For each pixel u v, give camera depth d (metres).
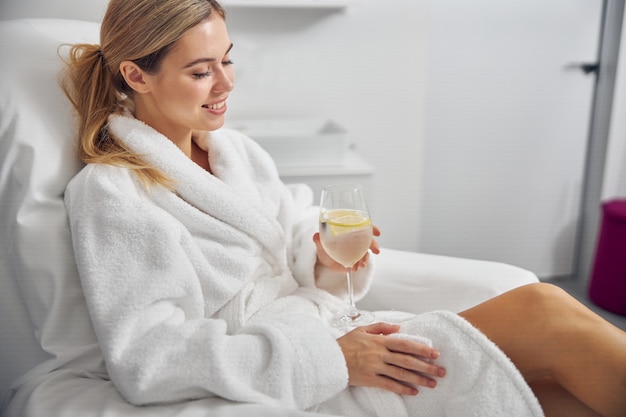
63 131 0.98
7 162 0.92
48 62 0.99
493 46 2.25
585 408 0.88
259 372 0.80
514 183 2.44
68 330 0.90
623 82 2.22
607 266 2.19
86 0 1.67
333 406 0.88
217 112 1.01
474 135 2.36
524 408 0.81
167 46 0.92
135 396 0.78
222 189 1.02
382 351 0.86
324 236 0.96
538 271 2.57
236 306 1.01
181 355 0.79
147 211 0.87
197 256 0.95
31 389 0.84
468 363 0.83
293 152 1.89
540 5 2.22
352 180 1.91
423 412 0.86
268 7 2.06
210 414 0.74
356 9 2.14
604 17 2.25
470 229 2.49
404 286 1.19
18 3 1.64
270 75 2.17
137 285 0.83
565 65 2.30
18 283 0.92
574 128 2.39
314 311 1.08
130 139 0.97
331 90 2.22
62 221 0.92
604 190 2.36
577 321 0.88
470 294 1.13
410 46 2.21
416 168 2.38
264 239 1.07
